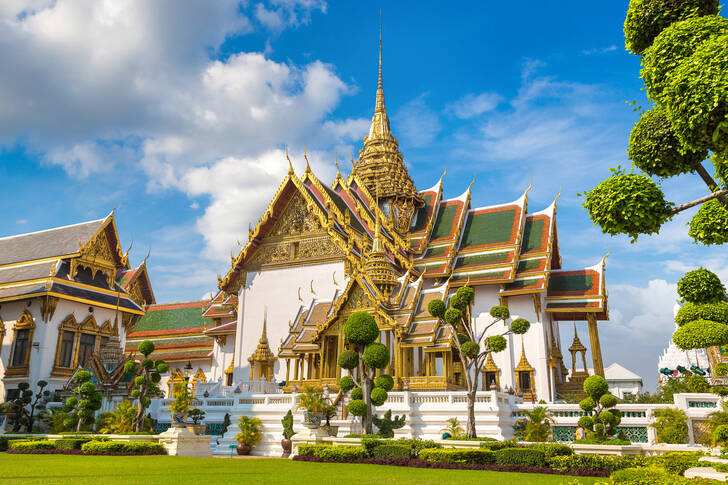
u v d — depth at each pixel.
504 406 25.11
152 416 31.16
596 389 19.83
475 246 47.72
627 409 23.58
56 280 39.53
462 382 41.47
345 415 26.11
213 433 29.14
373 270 35.53
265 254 43.66
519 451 16.61
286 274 42.34
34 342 38.41
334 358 33.00
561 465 15.71
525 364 41.47
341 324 31.98
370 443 19.41
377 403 21.31
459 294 22.80
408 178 53.62
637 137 11.85
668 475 10.55
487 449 17.83
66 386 35.12
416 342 29.84
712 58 9.29
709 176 11.35
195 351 56.06
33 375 37.62
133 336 60.69
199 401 30.31
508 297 43.91
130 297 47.81
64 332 39.88
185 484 12.46
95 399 28.62
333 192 46.69
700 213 13.98
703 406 22.11
